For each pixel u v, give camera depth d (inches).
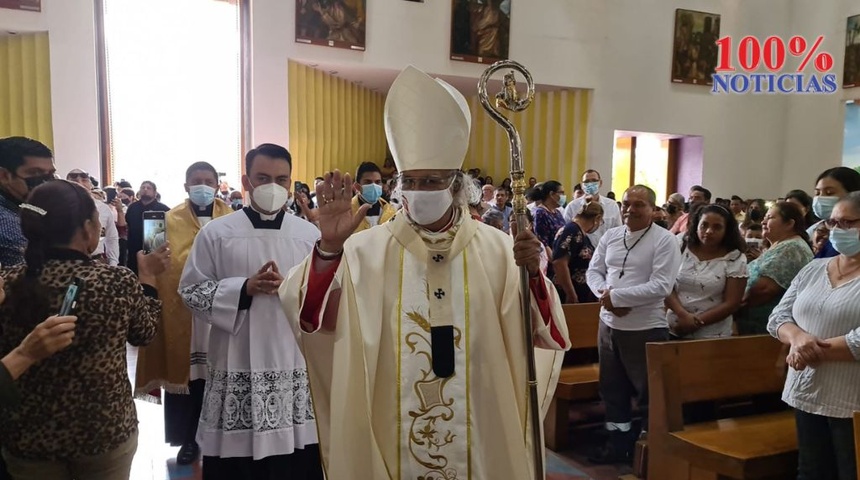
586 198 248.7
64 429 68.1
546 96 505.0
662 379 112.3
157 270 85.7
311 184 426.6
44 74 358.9
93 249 73.4
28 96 359.6
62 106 360.8
